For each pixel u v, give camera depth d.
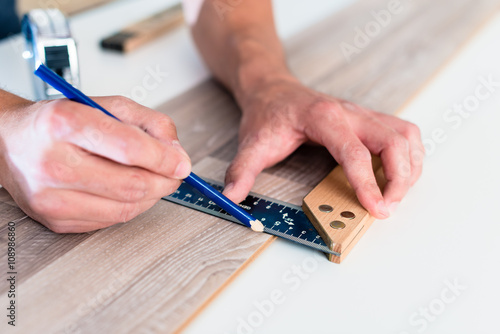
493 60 1.27
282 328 0.54
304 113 0.81
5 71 1.10
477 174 0.83
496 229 0.71
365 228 0.70
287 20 1.49
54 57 0.83
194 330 0.54
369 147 0.80
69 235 0.66
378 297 0.59
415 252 0.66
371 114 0.86
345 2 1.61
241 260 0.62
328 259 0.65
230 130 0.96
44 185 0.58
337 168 0.84
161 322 0.53
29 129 0.58
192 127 0.97
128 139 0.57
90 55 1.21
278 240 0.69
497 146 0.91
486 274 0.62
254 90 0.95
